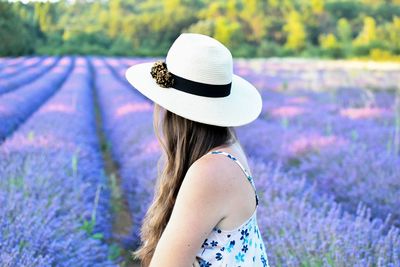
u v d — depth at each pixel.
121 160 6.62
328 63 26.86
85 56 36.34
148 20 38.56
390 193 4.45
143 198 4.59
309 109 11.09
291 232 3.18
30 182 4.06
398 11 29.92
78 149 6.05
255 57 33.50
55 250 2.93
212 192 1.34
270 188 4.09
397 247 2.86
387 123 9.15
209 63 1.46
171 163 1.54
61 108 10.08
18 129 7.10
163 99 1.48
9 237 2.84
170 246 1.33
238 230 1.41
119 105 11.30
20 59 27.97
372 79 18.41
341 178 4.99
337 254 2.71
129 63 30.20
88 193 4.66
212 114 1.45
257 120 9.24
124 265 3.73
